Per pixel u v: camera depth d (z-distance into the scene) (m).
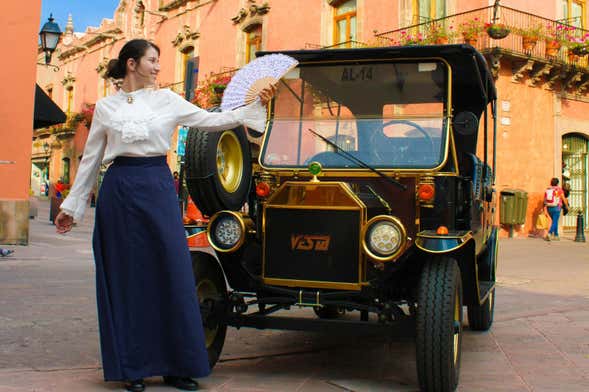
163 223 3.67
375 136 4.47
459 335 4.02
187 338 3.65
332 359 4.79
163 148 3.74
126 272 3.65
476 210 4.94
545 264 11.86
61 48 44.09
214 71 28.89
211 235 4.16
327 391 3.90
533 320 6.50
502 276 9.97
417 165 4.26
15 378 3.98
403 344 5.32
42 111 13.36
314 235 4.04
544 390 4.07
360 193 4.25
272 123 4.77
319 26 22.92
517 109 18.73
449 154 4.41
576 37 19.42
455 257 4.00
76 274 9.08
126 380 3.61
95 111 3.77
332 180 4.41
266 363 4.64
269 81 3.83
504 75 18.41
